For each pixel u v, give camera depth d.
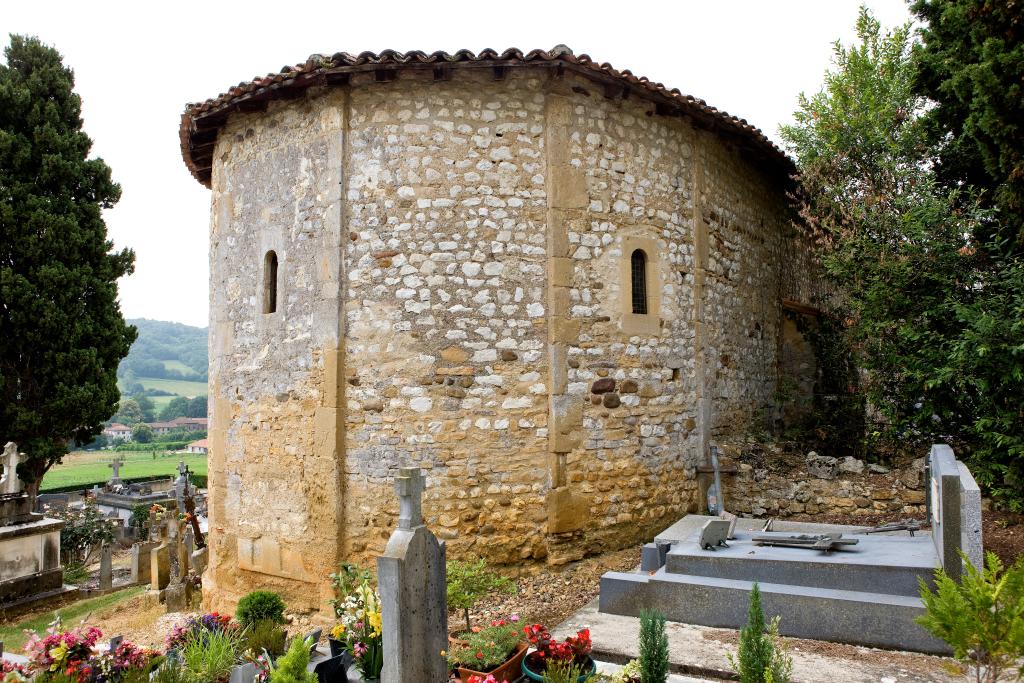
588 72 7.20
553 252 7.33
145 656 5.09
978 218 7.24
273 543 7.72
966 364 6.72
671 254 8.40
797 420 10.91
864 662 4.42
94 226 17.41
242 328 8.39
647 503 7.89
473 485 7.04
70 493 27.31
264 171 8.24
